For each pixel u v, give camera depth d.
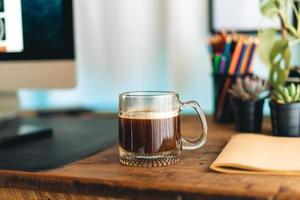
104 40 1.45
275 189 0.52
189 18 1.33
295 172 0.57
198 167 0.61
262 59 0.90
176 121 0.64
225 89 0.97
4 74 0.88
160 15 1.37
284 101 0.79
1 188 0.62
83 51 1.47
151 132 0.62
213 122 1.00
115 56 1.44
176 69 1.35
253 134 0.78
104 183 0.56
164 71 1.39
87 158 0.67
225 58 0.97
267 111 1.22
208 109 1.34
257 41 0.97
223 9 1.30
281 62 0.94
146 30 1.39
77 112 1.35
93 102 1.48
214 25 1.31
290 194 0.50
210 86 1.33
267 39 0.89
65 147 0.75
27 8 0.85
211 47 1.01
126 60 1.43
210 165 0.61
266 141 0.71
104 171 0.60
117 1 1.41
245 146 0.67
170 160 0.63
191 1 1.32
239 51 0.97
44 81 0.87
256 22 1.27
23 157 0.68
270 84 0.89
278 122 0.79
